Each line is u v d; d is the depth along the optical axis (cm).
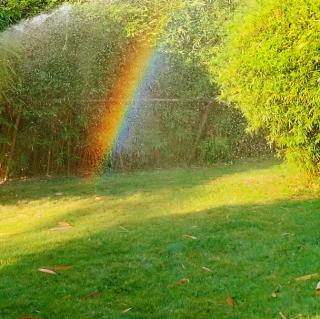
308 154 545
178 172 748
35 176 771
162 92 811
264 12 534
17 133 754
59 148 775
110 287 347
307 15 498
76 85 758
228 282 346
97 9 783
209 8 826
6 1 800
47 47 752
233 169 749
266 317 299
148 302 324
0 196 644
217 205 534
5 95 720
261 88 531
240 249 404
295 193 568
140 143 797
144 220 493
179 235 441
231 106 811
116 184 676
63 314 312
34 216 541
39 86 739
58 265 385
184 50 810
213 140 811
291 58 497
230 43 609
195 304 319
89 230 469
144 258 392
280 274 355
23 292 343
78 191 650
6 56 686
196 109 815
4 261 398
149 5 820
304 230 440
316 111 497
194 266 375
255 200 549
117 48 782
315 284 337
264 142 832
